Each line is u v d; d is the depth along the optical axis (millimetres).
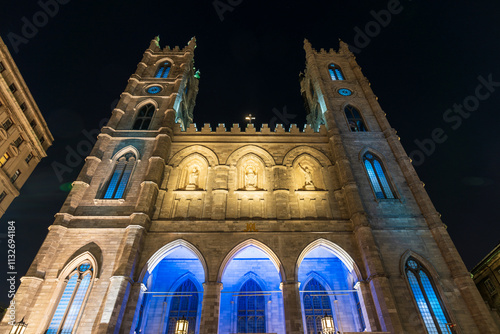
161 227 29766
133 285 25953
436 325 24578
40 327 23781
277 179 34062
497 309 35406
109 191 33125
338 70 50750
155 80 47375
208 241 28766
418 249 28516
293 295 25500
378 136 38969
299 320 24250
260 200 32562
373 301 25562
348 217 31031
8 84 35969
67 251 27656
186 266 35625
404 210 31531
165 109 42375
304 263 35906
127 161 36000
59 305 25328
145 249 28172
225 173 34688
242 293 33938
